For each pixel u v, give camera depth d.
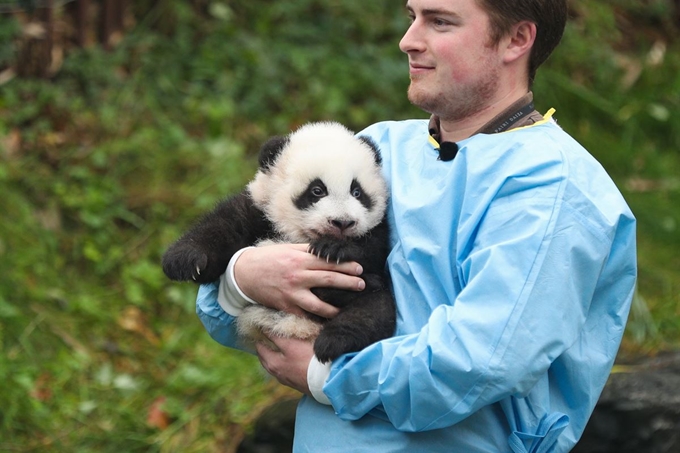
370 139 5.55
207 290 5.36
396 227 4.68
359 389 4.32
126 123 10.84
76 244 9.56
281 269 4.85
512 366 3.93
